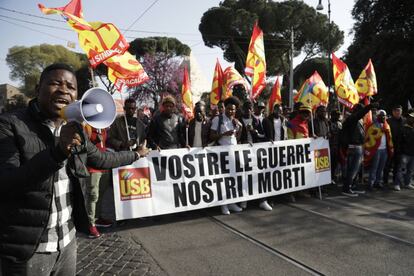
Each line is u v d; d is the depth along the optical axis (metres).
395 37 19.61
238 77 8.86
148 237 4.46
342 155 7.04
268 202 6.28
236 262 3.67
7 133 1.41
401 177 7.74
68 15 3.65
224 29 29.91
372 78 8.45
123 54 4.76
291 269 3.50
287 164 6.23
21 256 1.43
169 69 37.41
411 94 18.83
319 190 6.62
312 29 29.44
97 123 1.34
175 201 5.12
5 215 1.43
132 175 4.84
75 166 1.61
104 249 4.05
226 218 5.28
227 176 5.57
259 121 6.93
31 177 1.27
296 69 33.28
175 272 3.44
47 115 1.57
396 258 3.77
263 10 29.17
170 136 5.50
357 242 4.24
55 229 1.58
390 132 7.54
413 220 5.18
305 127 6.76
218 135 5.60
